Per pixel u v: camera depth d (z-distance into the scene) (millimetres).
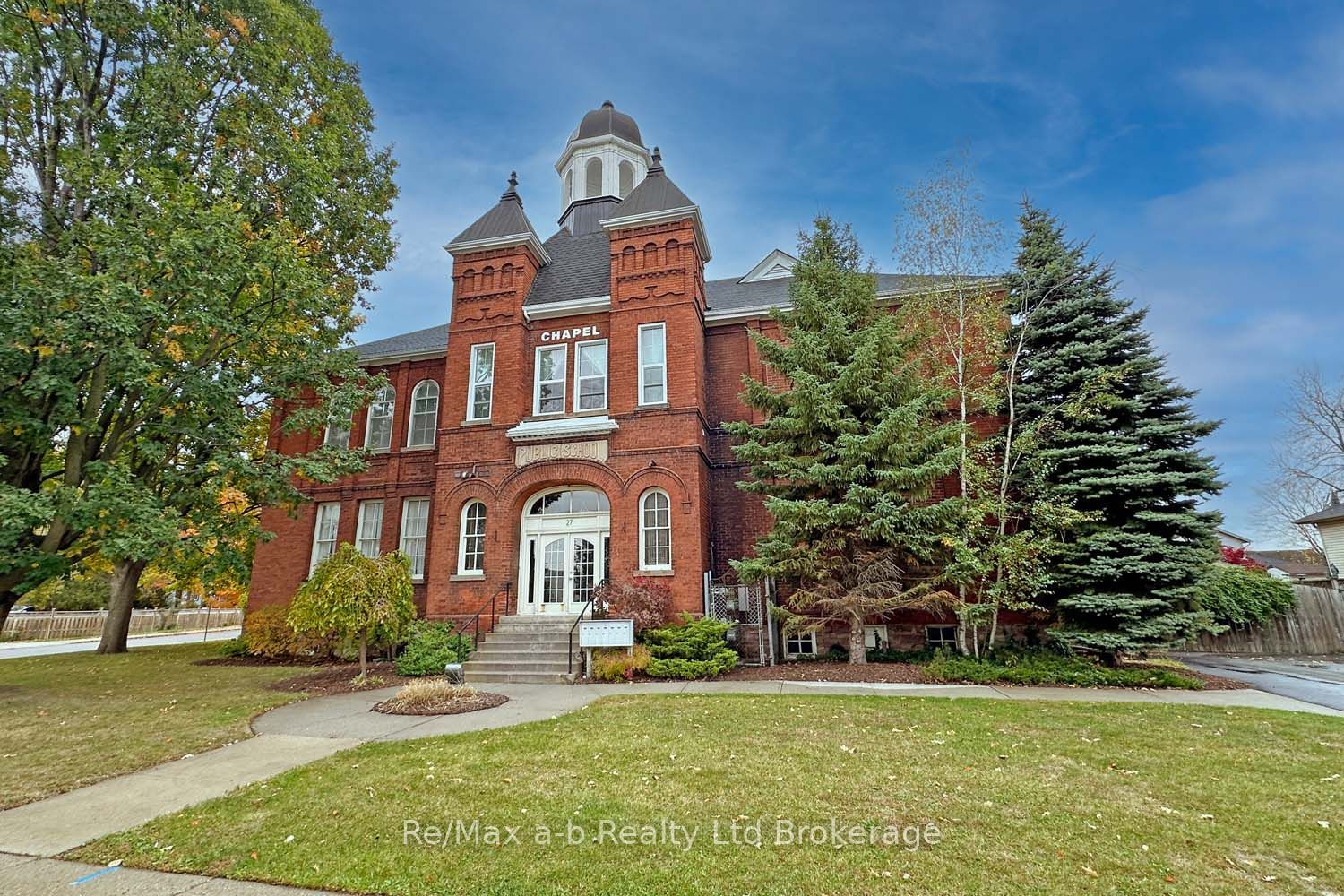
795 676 12859
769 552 13844
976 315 15023
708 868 4355
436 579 16828
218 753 7867
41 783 6664
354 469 16938
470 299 18562
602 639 13312
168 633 39156
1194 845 4688
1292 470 33969
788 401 14547
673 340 16781
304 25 17438
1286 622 19359
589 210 26031
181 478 14594
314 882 4301
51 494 12133
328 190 17438
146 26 15312
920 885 4090
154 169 13453
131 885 4328
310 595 13094
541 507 17484
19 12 13945
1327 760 6836
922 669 13078
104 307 11711
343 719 9672
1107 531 13633
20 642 32062
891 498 13164
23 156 14594
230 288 14062
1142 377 15117
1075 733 7969
